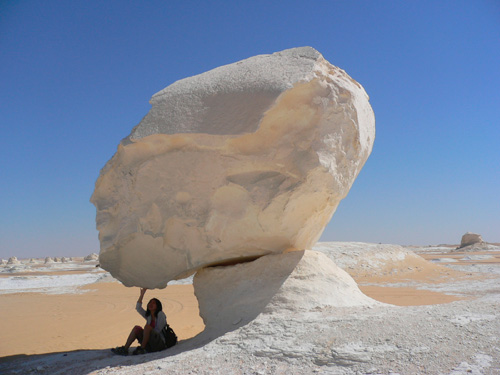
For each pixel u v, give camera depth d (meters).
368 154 6.74
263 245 5.77
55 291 18.83
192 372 4.07
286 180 5.36
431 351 3.73
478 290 13.73
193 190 5.52
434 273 19.41
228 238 5.59
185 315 11.04
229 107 5.35
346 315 4.75
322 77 5.54
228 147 5.33
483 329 4.01
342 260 20.31
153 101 5.64
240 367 4.04
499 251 47.22
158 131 5.37
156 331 5.69
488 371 3.34
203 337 5.37
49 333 9.25
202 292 6.00
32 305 14.47
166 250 5.82
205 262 5.83
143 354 5.50
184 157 5.46
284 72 5.40
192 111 5.43
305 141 5.41
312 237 6.43
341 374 3.65
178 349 5.24
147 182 5.63
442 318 4.36
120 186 5.92
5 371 5.52
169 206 5.60
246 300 5.45
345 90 5.61
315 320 4.68
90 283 21.41
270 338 4.46
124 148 5.68
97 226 6.07
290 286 5.39
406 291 14.13
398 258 21.47
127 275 6.42
